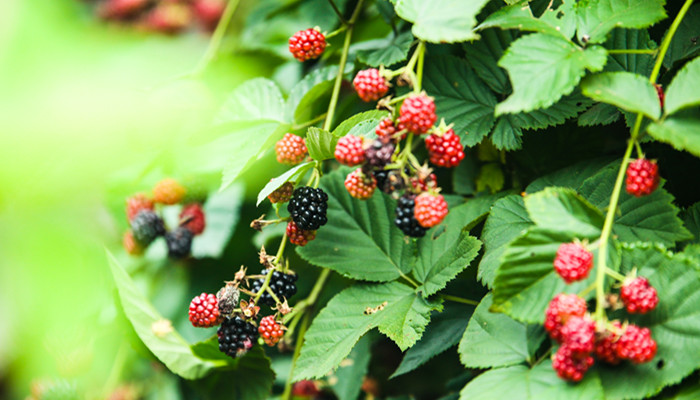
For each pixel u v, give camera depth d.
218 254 1.34
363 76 1.12
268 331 1.17
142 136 1.24
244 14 1.42
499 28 1.20
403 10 1.14
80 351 1.28
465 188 1.26
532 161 1.23
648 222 1.13
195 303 1.17
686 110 1.10
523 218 1.17
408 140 1.11
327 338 1.19
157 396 1.34
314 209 1.16
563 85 1.10
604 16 1.13
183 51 1.38
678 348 1.09
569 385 1.09
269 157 1.32
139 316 1.23
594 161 1.20
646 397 1.10
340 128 1.15
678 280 1.10
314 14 1.36
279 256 1.18
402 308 1.18
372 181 1.12
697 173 1.18
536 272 1.10
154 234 1.33
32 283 1.08
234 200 1.35
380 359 1.33
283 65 1.37
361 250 1.21
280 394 1.34
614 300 1.08
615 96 1.10
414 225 1.12
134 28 1.41
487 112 1.20
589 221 1.10
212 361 1.24
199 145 1.27
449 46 1.25
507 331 1.14
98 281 1.24
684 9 1.12
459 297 1.23
